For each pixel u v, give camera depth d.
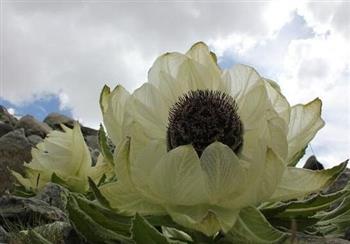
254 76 0.24
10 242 0.50
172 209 0.21
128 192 0.22
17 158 2.02
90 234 0.23
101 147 0.25
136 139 0.22
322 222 0.25
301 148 0.24
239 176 0.21
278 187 0.22
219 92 0.24
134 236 0.20
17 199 0.65
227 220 0.21
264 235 0.20
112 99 0.24
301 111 0.24
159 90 0.25
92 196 0.37
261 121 0.22
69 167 0.38
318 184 0.22
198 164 0.21
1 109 3.32
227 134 0.23
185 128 0.23
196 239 0.22
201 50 0.26
